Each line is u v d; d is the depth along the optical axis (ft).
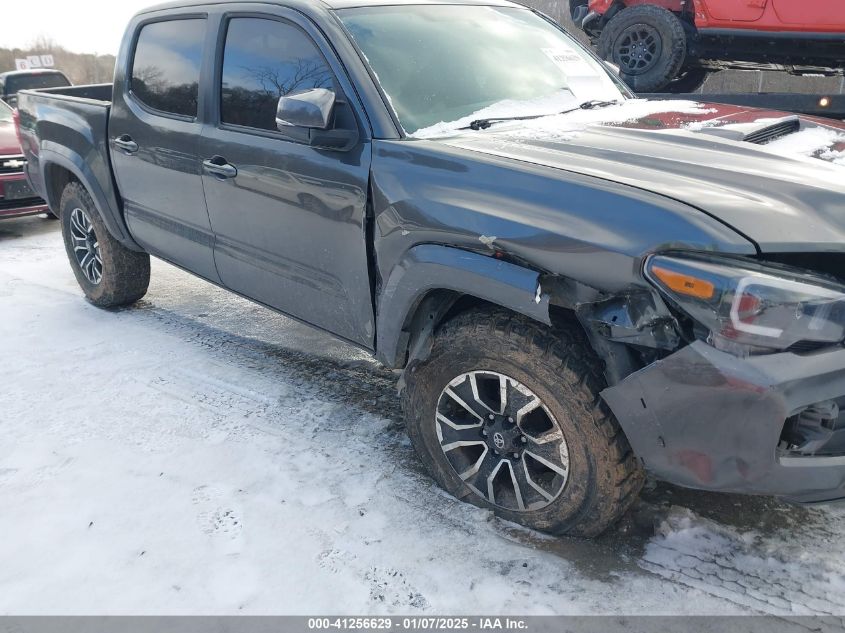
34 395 11.22
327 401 10.85
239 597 7.07
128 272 14.33
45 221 23.86
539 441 7.35
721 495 8.39
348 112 8.50
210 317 14.48
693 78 21.80
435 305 7.95
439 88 9.04
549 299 6.74
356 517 8.16
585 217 6.57
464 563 7.42
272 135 9.48
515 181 7.09
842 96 14.46
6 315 14.80
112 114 12.66
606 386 6.89
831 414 6.07
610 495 7.10
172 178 11.37
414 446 8.64
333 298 9.29
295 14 9.23
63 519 8.25
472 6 10.80
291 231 9.45
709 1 18.13
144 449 9.64
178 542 7.84
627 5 20.20
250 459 9.35
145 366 12.19
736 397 5.96
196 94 10.74
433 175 7.63
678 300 6.04
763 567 7.25
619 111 9.65
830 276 6.17
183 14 11.15
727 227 6.12
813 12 16.90
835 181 6.81
